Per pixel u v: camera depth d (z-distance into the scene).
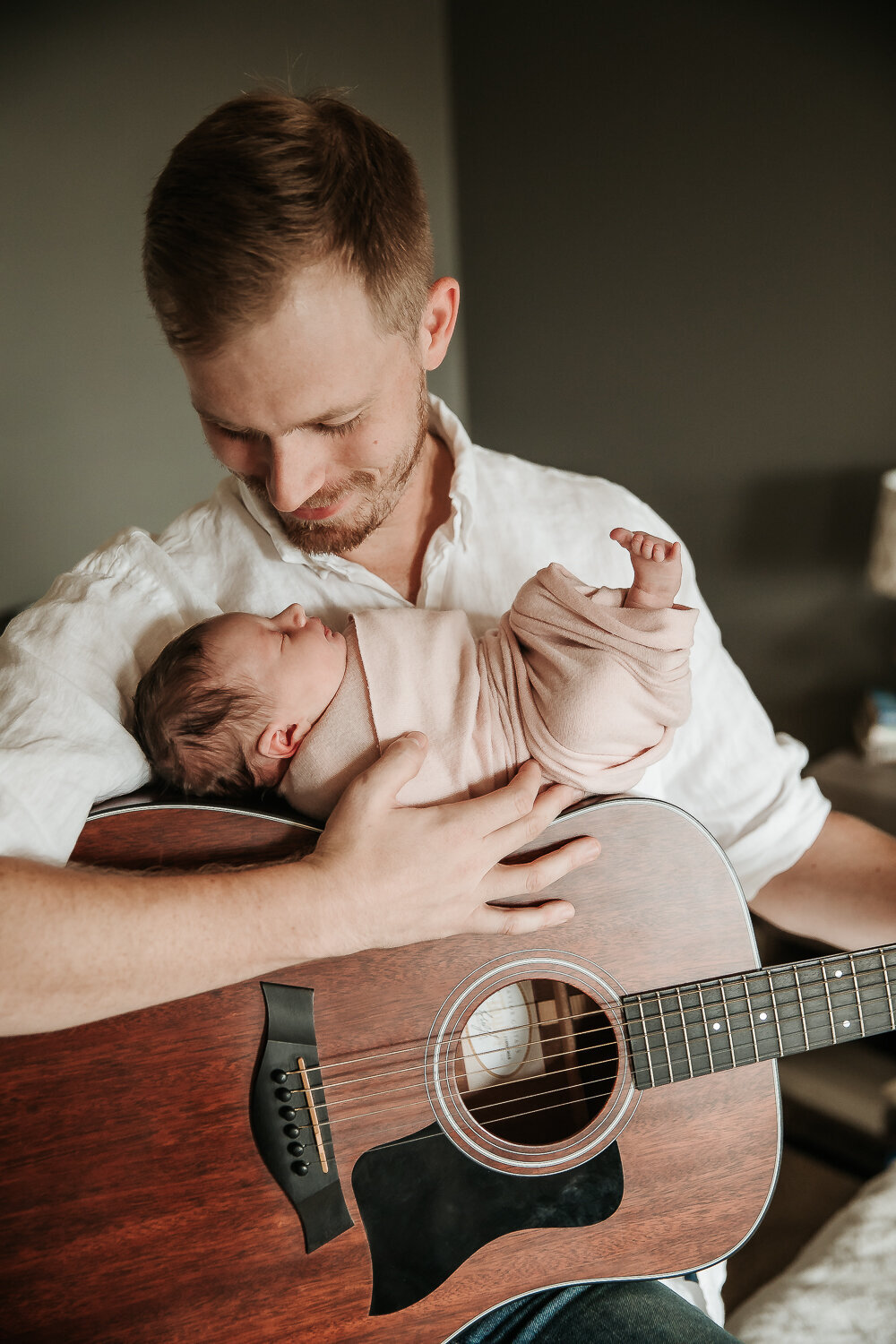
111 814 0.95
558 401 3.27
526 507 1.18
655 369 2.93
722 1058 1.04
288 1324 0.94
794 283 2.56
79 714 0.96
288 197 0.79
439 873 0.90
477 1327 1.02
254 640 0.98
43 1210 0.90
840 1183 2.24
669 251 2.78
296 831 0.97
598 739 0.94
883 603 2.70
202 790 1.03
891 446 2.53
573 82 2.85
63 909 0.80
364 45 3.03
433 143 3.30
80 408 2.65
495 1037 1.07
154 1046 0.92
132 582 1.10
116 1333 0.91
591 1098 1.02
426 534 1.18
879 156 2.31
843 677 2.84
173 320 0.84
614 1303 1.01
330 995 0.97
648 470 3.07
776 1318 1.56
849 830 1.26
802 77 2.38
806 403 2.64
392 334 0.90
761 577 2.90
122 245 2.64
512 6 2.95
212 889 0.86
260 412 0.87
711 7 2.48
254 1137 0.94
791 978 1.05
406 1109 0.98
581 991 1.06
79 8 2.42
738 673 1.26
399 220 0.88
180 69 2.65
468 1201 0.98
